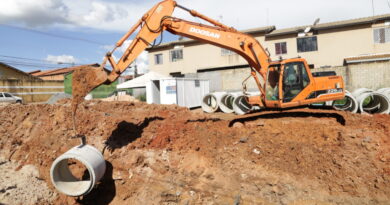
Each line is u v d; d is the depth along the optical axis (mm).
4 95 22203
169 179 6336
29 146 8430
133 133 7961
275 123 8547
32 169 7539
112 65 7070
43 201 6414
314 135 7285
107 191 6594
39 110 10234
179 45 31984
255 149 6785
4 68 31453
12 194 6367
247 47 8703
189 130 7934
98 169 5961
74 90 6512
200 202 5773
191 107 20375
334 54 25422
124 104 13047
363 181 5355
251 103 9453
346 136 6723
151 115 10000
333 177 5566
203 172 6293
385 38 23922
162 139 7273
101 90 31547
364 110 12594
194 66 31453
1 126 9773
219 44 8594
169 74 32906
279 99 8438
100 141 7695
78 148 6176
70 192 6031
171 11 7828
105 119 8789
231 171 6184
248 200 5527
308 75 8328
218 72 26828
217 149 6902
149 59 34031
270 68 8734
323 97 8320
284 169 5969
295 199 5309
